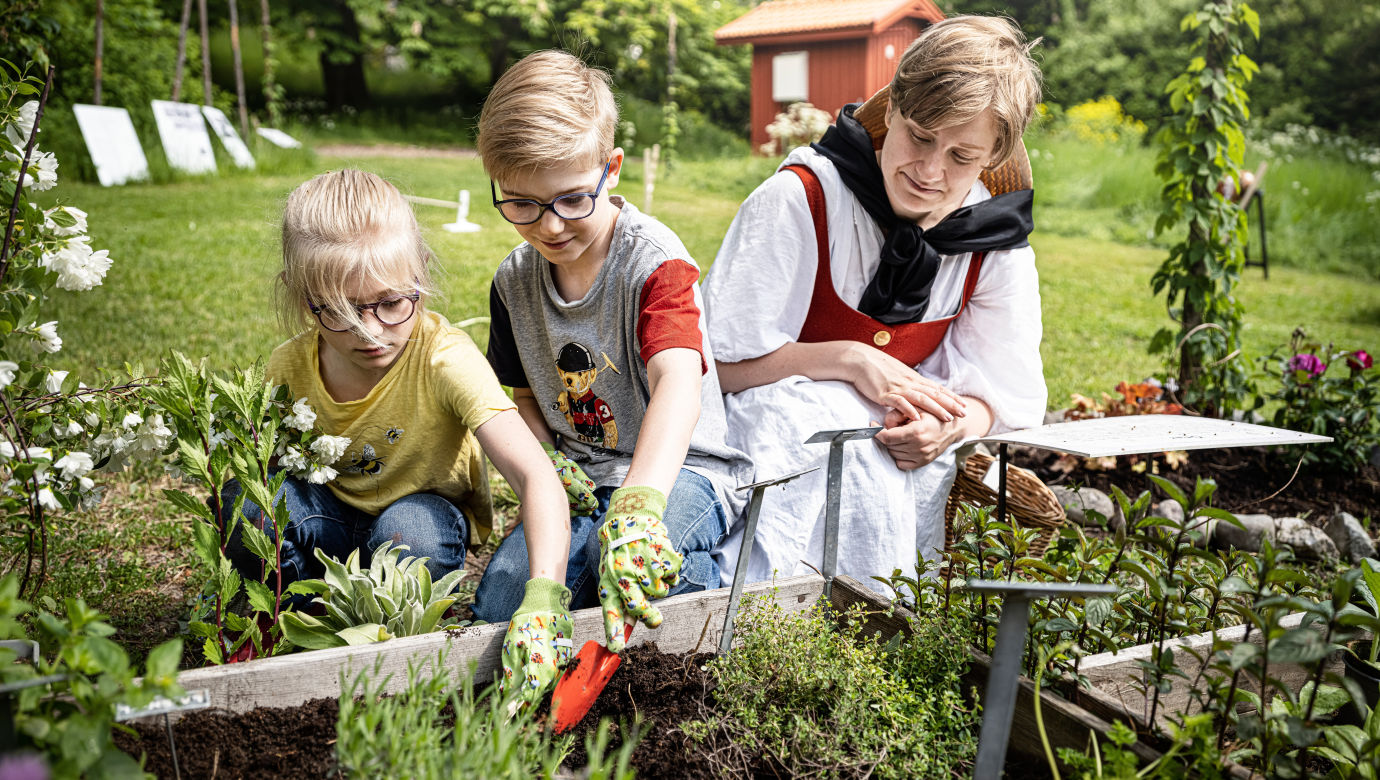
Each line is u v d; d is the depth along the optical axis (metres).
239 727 1.46
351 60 22.30
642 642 1.73
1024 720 1.47
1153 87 21.83
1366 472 3.82
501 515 3.23
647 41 22.25
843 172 2.35
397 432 2.11
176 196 10.99
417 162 15.77
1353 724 1.54
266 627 2.08
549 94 1.85
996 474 2.50
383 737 1.20
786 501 2.24
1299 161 14.73
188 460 1.62
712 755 1.47
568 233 1.96
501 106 1.85
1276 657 1.16
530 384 2.32
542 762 1.33
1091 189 14.48
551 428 2.35
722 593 1.79
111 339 5.04
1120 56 22.22
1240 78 4.21
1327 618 1.19
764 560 2.19
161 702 1.21
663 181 15.82
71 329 5.19
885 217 2.34
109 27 16.19
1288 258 11.17
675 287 2.02
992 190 2.53
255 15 21.89
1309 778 1.27
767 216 2.39
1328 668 1.75
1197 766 1.25
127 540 2.84
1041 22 22.98
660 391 1.91
